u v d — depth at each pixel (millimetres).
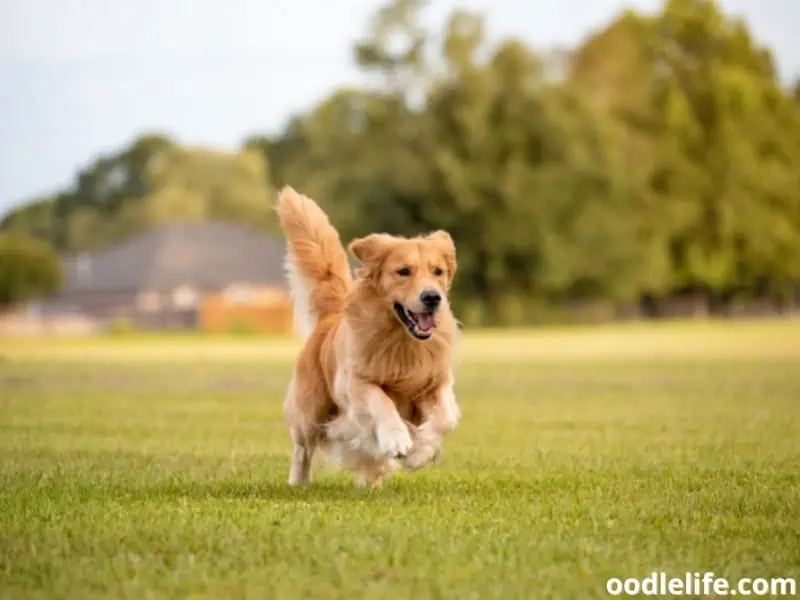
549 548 5246
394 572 4789
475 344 34719
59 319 69250
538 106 53969
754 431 10812
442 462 8766
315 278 8086
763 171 59312
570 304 60406
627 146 58844
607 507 6387
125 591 4500
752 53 64312
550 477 7750
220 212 87000
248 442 10258
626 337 39188
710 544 5434
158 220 86250
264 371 21984
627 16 63531
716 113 60656
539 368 22219
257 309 62500
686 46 63969
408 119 55062
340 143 56344
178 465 8570
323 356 7586
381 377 7148
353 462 7570
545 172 53938
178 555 5066
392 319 7113
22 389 17125
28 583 4660
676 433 10711
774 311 66125
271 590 4527
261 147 94000
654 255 56625
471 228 54344
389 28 54844
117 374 21062
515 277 55969
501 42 54938
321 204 55219
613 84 61906
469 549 5191
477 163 53969
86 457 8992
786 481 7512
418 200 54000
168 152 94438
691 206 58375
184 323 70562
